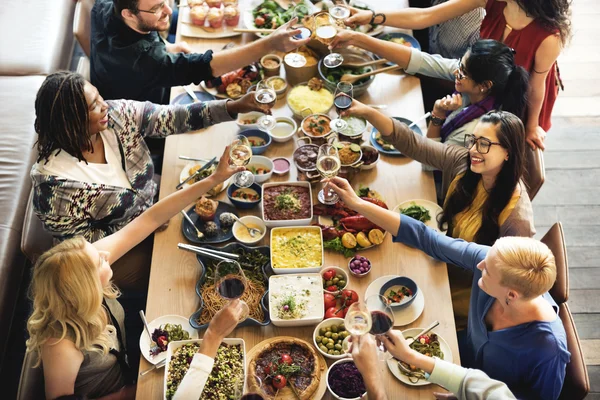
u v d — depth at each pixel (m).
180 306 2.60
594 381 3.32
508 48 2.90
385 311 2.23
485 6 3.36
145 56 3.19
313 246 2.74
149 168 3.04
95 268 2.21
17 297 3.41
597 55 4.77
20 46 4.07
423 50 4.10
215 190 2.95
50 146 2.68
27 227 2.86
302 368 2.35
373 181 3.01
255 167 3.06
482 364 2.47
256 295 2.61
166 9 3.16
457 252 2.55
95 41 3.28
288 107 3.34
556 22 3.05
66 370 2.22
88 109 2.60
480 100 3.05
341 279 2.63
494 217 2.73
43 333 2.21
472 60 2.89
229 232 2.84
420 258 2.71
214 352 2.25
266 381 2.33
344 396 2.27
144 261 3.04
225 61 3.25
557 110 4.48
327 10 3.68
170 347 2.38
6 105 3.77
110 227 2.90
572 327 2.46
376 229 2.76
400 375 2.36
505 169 2.61
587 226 3.92
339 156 2.97
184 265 2.72
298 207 2.85
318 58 3.47
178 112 3.06
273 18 3.66
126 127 2.92
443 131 3.22
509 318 2.34
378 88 3.42
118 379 2.53
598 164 4.20
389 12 3.53
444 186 3.00
